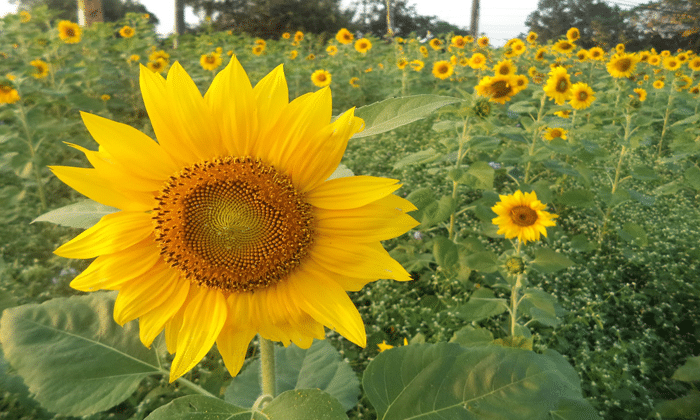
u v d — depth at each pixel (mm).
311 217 1152
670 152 8500
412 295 4180
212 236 1115
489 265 3539
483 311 3256
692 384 3023
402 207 1152
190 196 1116
